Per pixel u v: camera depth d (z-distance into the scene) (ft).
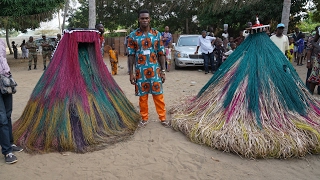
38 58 69.31
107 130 13.75
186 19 81.30
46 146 12.48
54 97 12.91
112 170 10.94
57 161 11.64
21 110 19.22
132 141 13.58
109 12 77.25
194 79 30.68
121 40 69.41
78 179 10.37
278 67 14.08
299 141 11.52
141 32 14.37
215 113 13.94
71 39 13.55
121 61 56.29
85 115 13.05
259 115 12.89
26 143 12.73
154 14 77.20
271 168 10.91
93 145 12.79
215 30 73.56
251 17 57.47
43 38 43.39
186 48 37.88
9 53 90.99
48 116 12.75
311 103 14.51
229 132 12.35
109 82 15.03
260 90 13.48
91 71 14.28
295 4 55.72
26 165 11.35
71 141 12.46
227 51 34.35
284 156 11.34
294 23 62.80
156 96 15.12
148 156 12.07
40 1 45.03
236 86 13.96
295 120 12.91
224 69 15.51
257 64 14.11
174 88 26.00
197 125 13.65
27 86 28.58
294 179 10.16
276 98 13.34
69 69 13.46
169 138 13.80
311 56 21.57
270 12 54.39
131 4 75.20
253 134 11.96
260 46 14.57
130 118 15.47
